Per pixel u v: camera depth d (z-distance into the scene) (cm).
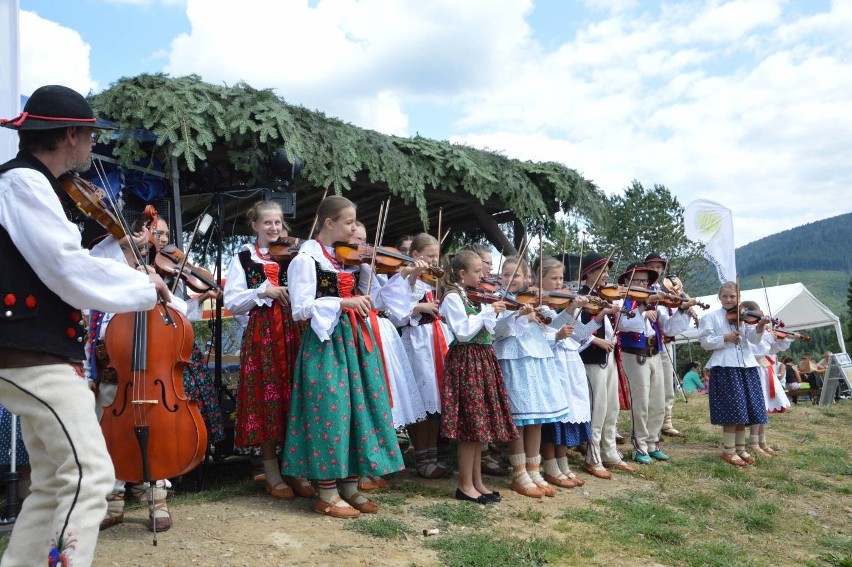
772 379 973
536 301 501
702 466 616
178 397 326
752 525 468
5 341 215
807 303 1827
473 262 464
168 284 373
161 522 346
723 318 652
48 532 227
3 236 219
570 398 514
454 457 582
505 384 475
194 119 538
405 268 438
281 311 418
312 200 827
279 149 583
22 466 399
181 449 322
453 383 447
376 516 387
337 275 395
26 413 221
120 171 541
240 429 412
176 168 540
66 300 225
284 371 411
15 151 417
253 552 321
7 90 420
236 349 723
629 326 611
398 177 693
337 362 383
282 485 418
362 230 477
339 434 372
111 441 318
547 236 898
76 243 225
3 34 421
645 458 611
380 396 393
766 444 730
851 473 643
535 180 848
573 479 513
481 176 757
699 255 2873
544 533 389
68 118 236
